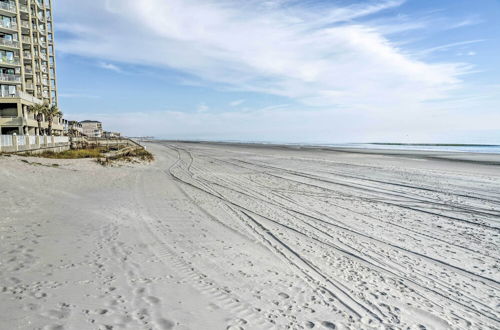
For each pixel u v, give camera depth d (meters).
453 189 16.30
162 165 28.75
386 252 7.15
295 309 4.41
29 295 4.15
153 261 5.81
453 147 71.25
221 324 3.87
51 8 63.03
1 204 9.09
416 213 11.20
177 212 10.17
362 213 11.08
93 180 16.02
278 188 16.30
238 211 10.84
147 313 3.97
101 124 143.50
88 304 4.06
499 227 9.53
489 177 21.05
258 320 4.04
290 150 60.84
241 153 50.41
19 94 40.59
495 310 4.72
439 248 7.54
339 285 5.32
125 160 27.75
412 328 4.11
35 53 55.94
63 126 64.88
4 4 45.06
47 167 17.42
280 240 7.73
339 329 3.97
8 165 15.01
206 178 19.92
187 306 4.25
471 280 5.79
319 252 6.97
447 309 4.69
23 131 41.25
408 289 5.32
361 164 30.75
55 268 5.12
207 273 5.46
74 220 8.24
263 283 5.21
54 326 3.49
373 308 4.59
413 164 30.59
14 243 6.11
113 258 5.79
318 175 22.03
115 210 9.84
